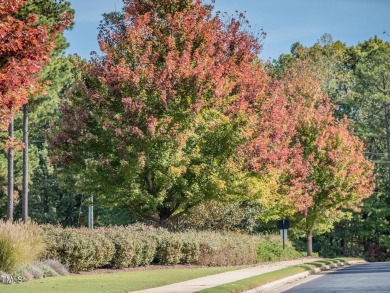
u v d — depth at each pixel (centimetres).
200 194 3447
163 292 1738
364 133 8206
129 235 2844
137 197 3394
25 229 2347
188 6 3525
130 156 3297
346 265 4097
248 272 2606
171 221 3897
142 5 3538
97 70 3412
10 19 1706
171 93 3206
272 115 3522
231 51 3600
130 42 3419
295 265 3247
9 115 1855
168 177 3312
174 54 3350
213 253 3247
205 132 3425
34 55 1747
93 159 3369
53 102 4625
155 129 3241
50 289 1770
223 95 3381
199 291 1731
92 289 1773
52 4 4328
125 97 3300
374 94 8294
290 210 4438
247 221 4459
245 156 3403
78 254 2480
